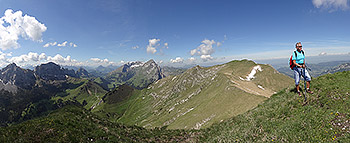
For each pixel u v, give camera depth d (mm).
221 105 79688
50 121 23766
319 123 11852
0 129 20016
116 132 29375
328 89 14734
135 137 30969
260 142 13375
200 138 27891
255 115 19594
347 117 10977
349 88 13711
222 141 18328
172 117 129000
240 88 86000
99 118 35094
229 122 26516
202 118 78625
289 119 14219
